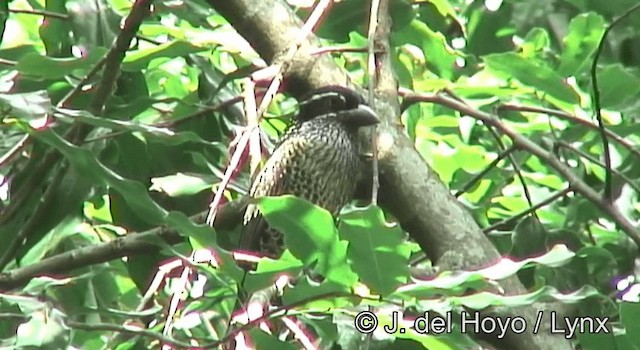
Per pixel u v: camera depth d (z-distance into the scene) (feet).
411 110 44.73
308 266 26.94
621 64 41.09
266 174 40.16
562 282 36.68
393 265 25.45
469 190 45.32
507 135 40.19
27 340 28.96
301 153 40.11
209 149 39.17
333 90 39.60
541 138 44.06
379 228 24.86
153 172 38.58
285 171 40.16
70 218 36.24
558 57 43.88
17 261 37.17
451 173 47.39
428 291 25.54
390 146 33.96
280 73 30.14
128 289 44.42
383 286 25.79
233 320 28.71
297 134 40.42
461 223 32.94
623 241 39.60
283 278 26.76
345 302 26.53
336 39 39.55
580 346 35.68
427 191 33.35
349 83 40.45
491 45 47.26
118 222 37.55
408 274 25.54
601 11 42.88
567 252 25.81
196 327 37.19
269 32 36.17
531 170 48.16
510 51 44.83
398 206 33.40
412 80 43.70
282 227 25.57
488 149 48.52
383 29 36.68
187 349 28.04
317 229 25.40
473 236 32.71
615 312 36.22
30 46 41.27
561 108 42.80
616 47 41.86
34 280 33.71
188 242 30.55
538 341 31.71
